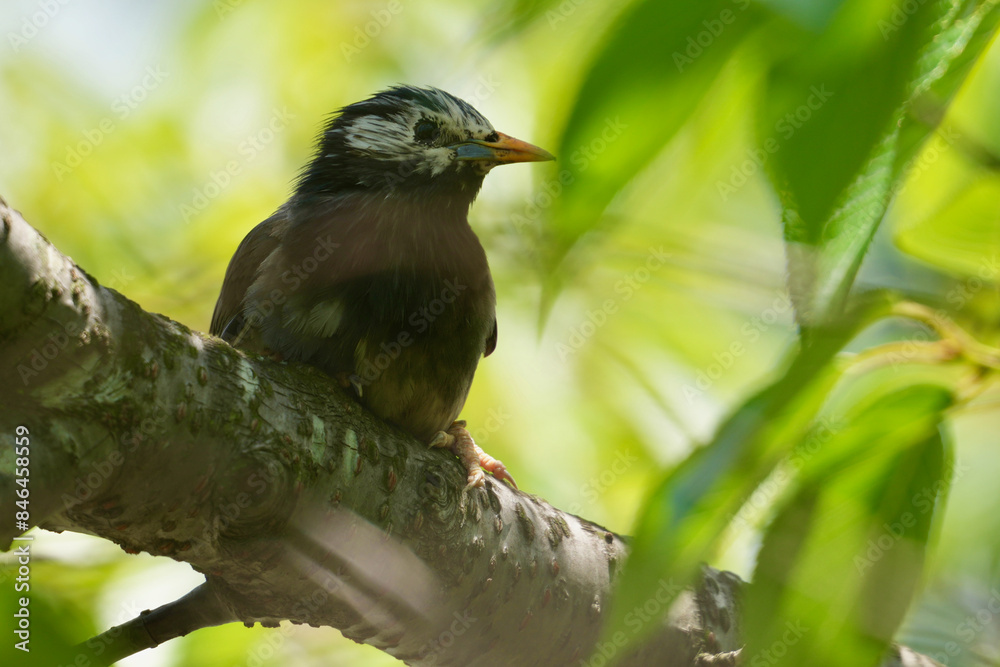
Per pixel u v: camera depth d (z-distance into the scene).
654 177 4.71
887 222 5.96
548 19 3.52
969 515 9.23
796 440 3.30
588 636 6.02
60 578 6.96
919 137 2.81
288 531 4.79
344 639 7.95
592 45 3.15
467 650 5.80
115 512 4.23
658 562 3.24
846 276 2.66
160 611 6.00
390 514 5.21
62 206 10.24
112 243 10.09
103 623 6.61
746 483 3.25
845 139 2.65
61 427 3.83
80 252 10.05
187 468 4.26
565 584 5.97
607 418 10.07
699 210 8.14
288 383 4.89
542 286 3.13
